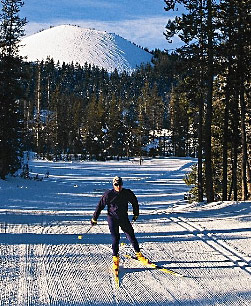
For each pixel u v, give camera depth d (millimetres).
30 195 22953
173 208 16750
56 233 9398
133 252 7691
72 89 169500
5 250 7562
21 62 30094
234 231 9625
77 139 93438
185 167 64250
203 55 18328
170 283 5930
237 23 18562
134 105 119500
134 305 5090
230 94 20156
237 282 5980
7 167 30500
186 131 83688
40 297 5262
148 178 49031
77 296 5348
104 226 10578
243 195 19828
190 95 19406
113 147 87562
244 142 19828
